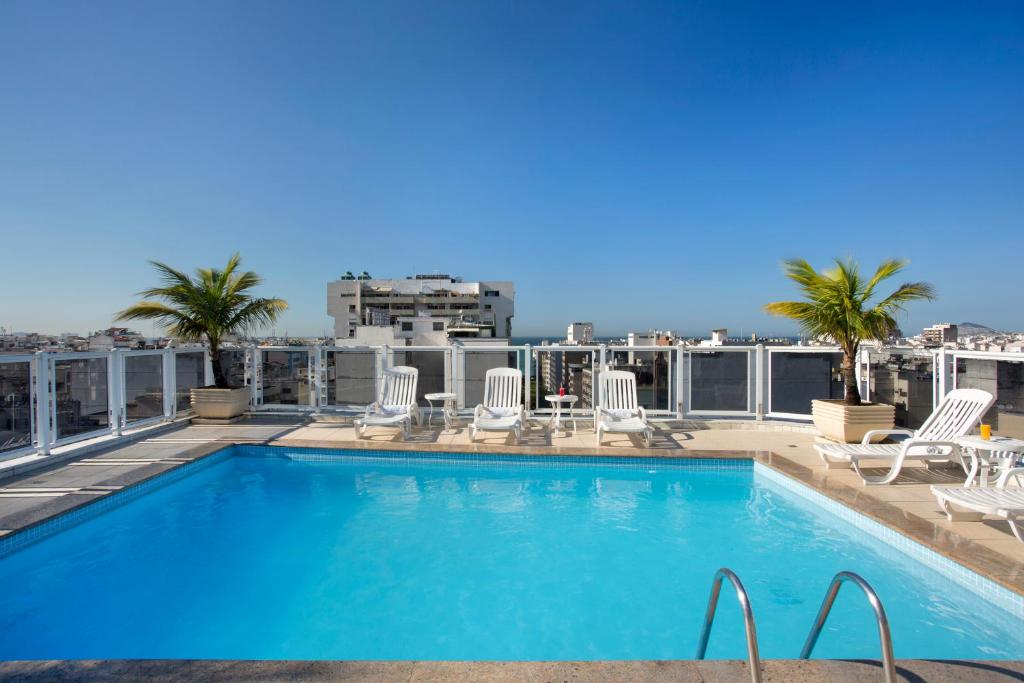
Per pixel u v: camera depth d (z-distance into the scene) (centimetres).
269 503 487
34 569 348
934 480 470
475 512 463
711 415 779
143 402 702
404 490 527
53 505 400
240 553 375
